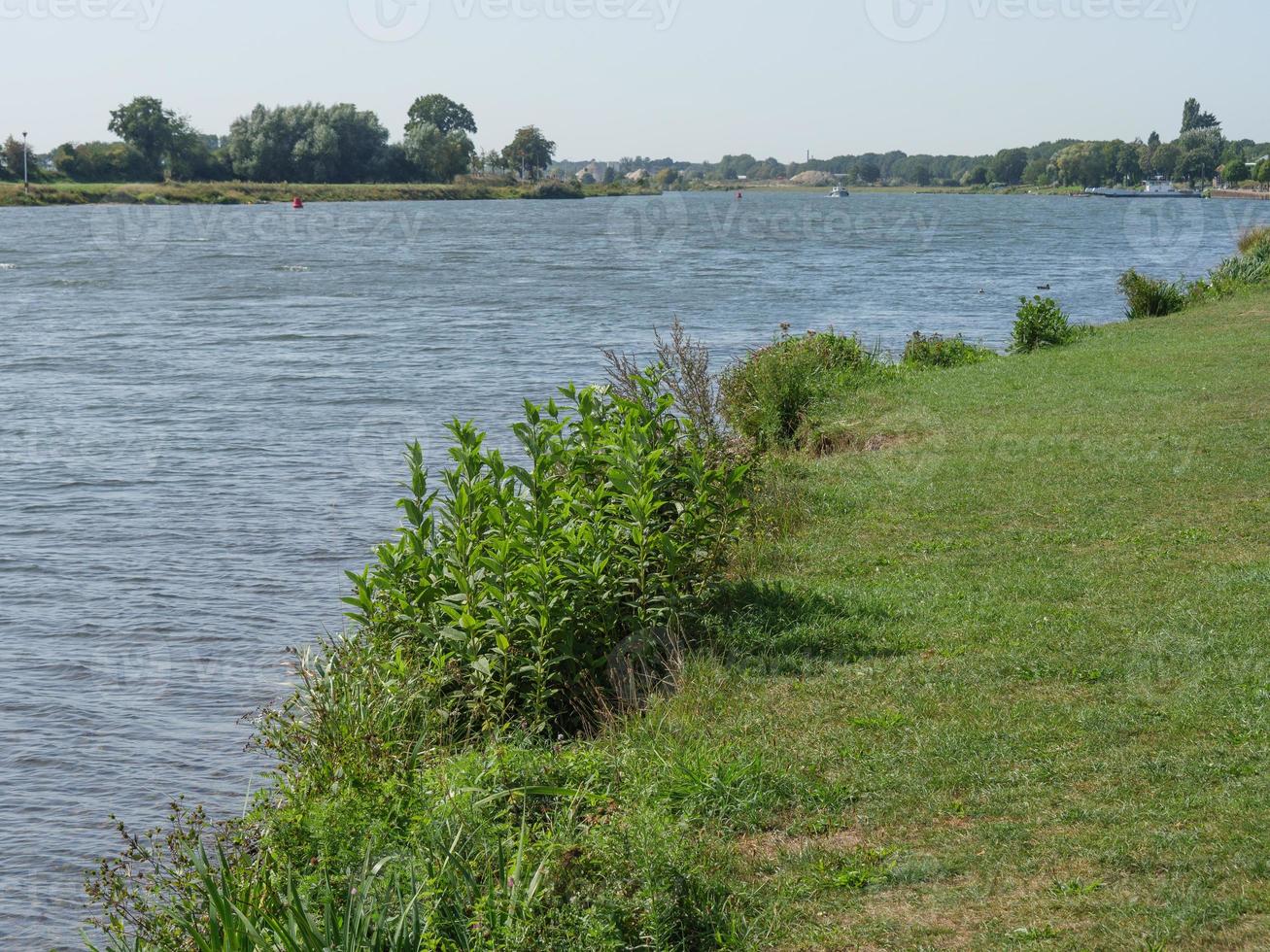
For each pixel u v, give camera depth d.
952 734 6.64
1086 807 5.71
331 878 5.14
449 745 6.94
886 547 10.71
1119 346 22.11
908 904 5.09
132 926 6.35
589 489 9.50
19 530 15.29
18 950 6.83
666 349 15.96
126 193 145.00
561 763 6.55
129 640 11.55
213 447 20.05
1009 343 29.66
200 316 39.97
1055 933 4.76
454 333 35.03
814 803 6.02
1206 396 16.39
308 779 6.35
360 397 24.62
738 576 9.98
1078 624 8.26
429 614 8.10
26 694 10.23
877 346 24.00
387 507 16.27
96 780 8.73
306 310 41.75
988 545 10.49
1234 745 6.21
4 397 24.75
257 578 13.39
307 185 166.00
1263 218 116.19
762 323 36.72
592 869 5.16
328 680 7.39
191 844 5.89
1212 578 8.97
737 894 5.23
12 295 46.56
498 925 4.75
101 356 30.80
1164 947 4.59
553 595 7.79
